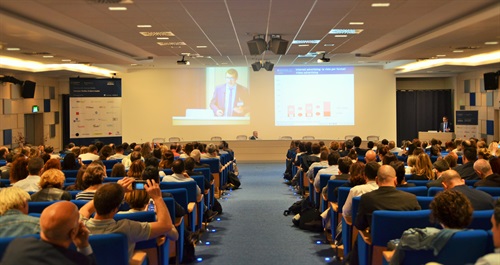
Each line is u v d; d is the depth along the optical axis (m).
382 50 14.46
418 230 3.08
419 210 3.85
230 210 8.73
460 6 7.89
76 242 2.56
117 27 9.52
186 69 21.38
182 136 21.52
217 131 21.47
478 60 16.81
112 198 3.21
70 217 2.34
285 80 21.30
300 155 10.95
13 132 17.17
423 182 5.57
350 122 21.34
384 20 8.96
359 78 21.28
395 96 21.31
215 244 6.27
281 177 14.02
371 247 3.87
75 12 7.91
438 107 23.23
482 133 19.16
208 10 7.84
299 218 7.25
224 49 13.76
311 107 21.31
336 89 21.30
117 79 17.14
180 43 12.25
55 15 8.24
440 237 2.91
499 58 15.77
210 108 21.39
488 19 8.19
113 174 5.98
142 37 11.02
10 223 2.98
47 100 20.06
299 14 8.30
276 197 10.27
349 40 11.94
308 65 21.16
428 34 10.78
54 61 15.50
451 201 2.96
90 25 9.25
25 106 18.06
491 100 18.20
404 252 3.09
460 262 2.92
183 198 5.16
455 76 22.08
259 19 8.79
